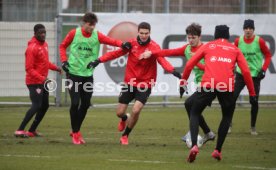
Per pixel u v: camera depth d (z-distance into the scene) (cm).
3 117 5584
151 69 3988
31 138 4266
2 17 6512
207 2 6812
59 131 4678
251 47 4750
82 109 4034
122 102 4056
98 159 3381
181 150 3762
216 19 6462
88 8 6438
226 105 3331
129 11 6606
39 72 4319
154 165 3206
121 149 3778
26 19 6531
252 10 6812
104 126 5059
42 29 4294
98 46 4066
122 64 6331
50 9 6531
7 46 6412
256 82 4738
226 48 3350
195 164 3253
